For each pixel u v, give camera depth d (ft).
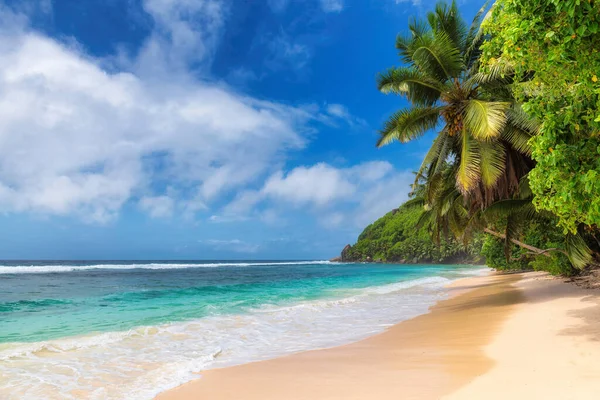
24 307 52.03
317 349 27.68
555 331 27.55
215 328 36.14
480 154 45.88
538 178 19.95
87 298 63.26
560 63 16.74
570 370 18.04
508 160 50.24
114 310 48.93
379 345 28.30
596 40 15.14
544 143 18.29
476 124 42.73
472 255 283.79
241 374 21.35
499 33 18.80
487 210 48.29
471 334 29.99
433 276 131.44
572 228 20.56
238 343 30.09
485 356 22.53
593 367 18.22
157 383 20.03
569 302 41.27
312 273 170.60
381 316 42.98
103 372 22.16
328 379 19.71
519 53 17.01
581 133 19.65
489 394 15.64
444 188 62.13
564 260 68.33
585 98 17.61
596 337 24.34
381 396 16.49
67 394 18.48
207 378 20.71
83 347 28.40
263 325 37.76
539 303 43.29
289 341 30.76
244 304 55.16
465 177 44.75
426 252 334.85
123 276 135.33
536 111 18.99
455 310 45.29
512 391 15.78
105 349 27.86
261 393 17.98
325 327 36.73
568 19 14.26
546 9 15.26
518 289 63.87
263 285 94.68
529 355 21.62
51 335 33.45
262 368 22.57
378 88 54.19
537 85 20.67
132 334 33.04
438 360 22.36
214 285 93.86
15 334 33.88
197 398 17.57
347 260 470.80
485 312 41.37
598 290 48.91
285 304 55.26
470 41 53.93
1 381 20.27
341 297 65.72
